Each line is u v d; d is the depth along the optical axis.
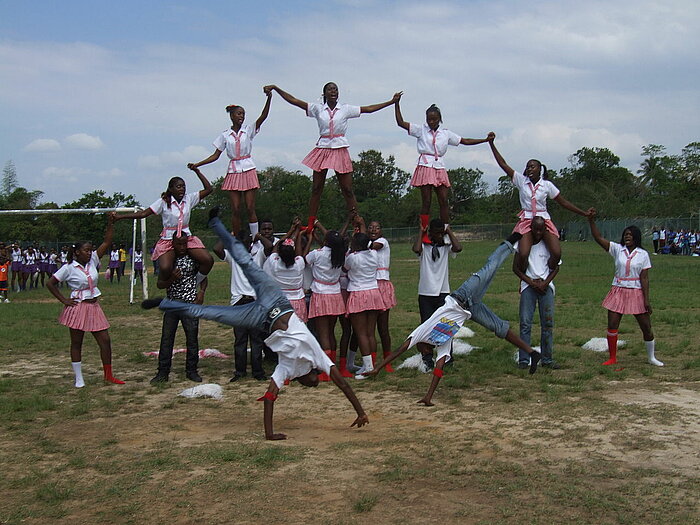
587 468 5.70
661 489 5.20
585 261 36.00
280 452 6.21
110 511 5.00
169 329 9.85
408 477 5.51
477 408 7.86
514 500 5.04
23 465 6.13
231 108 10.33
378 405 8.23
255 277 7.15
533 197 10.21
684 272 28.33
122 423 7.58
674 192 70.25
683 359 10.55
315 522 4.71
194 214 57.38
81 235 46.09
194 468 5.85
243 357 9.93
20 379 10.09
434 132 10.43
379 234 10.77
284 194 51.41
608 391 8.55
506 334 8.92
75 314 9.42
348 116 10.14
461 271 31.06
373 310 9.95
